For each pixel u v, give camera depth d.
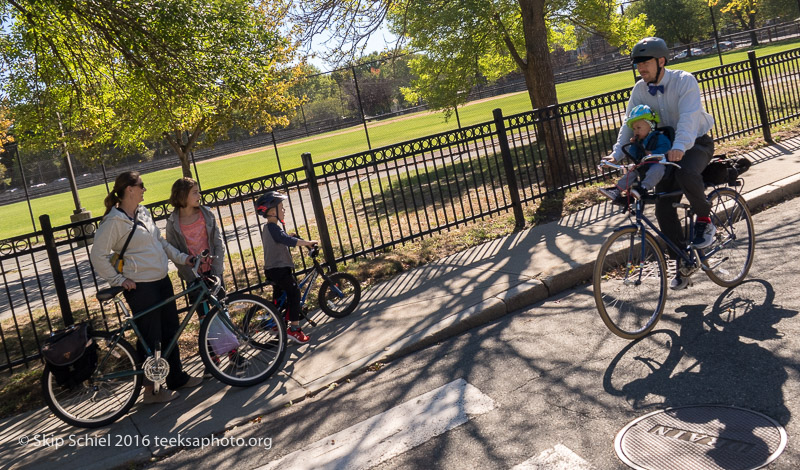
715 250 5.29
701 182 4.96
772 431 3.26
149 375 5.04
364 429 4.17
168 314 5.34
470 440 3.76
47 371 4.84
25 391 5.77
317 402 4.79
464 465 3.50
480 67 21.05
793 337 4.27
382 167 22.20
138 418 4.98
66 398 5.06
